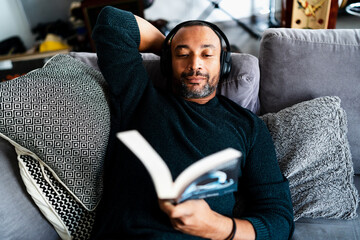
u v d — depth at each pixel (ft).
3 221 2.48
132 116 2.96
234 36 10.80
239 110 3.11
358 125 3.38
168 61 3.29
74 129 2.52
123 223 2.45
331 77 3.33
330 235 2.83
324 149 3.06
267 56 3.53
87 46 9.83
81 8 8.77
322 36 3.38
